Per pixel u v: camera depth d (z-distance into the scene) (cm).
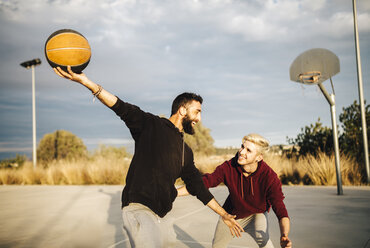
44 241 439
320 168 1075
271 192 275
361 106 1088
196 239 427
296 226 485
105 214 632
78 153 2280
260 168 278
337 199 716
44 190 1125
